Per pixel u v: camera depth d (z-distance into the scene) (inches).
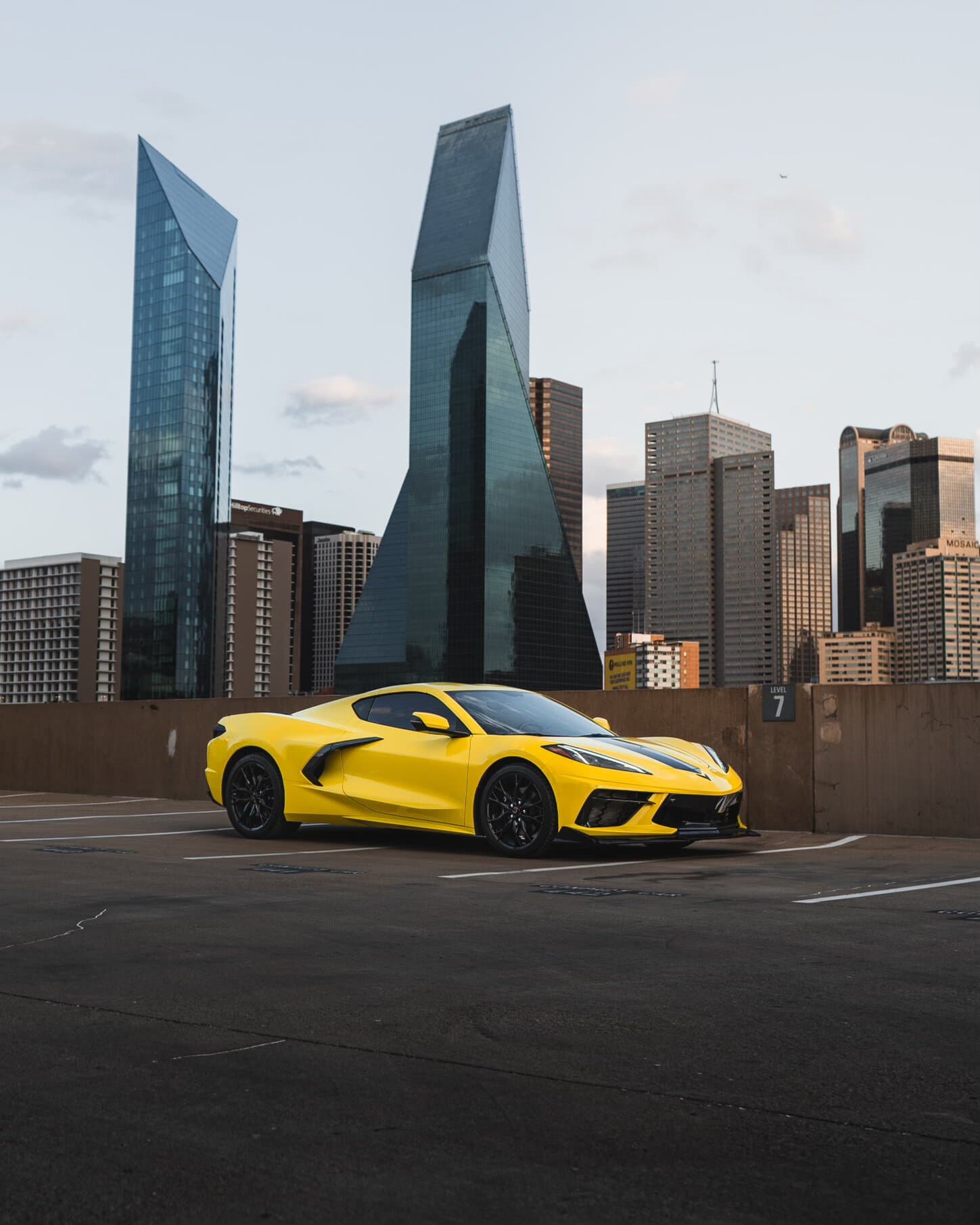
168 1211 83.4
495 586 6712.6
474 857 314.7
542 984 154.7
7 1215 82.7
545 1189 87.2
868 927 199.8
